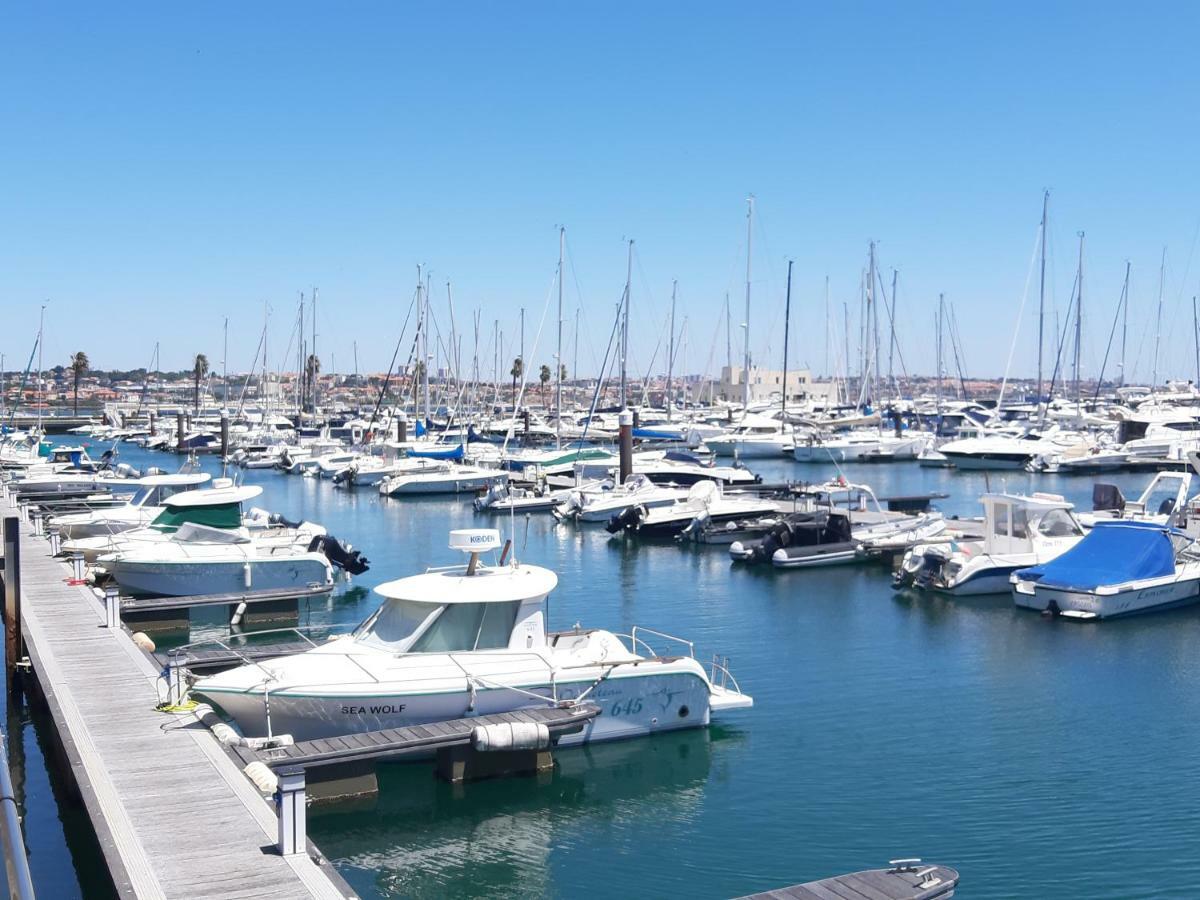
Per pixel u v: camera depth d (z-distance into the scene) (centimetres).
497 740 1709
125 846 1268
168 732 1692
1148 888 1446
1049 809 1700
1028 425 8894
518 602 1917
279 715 1752
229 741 1628
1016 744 1989
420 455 7025
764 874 1507
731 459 8362
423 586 1928
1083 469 7125
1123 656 2580
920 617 3019
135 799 1409
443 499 6203
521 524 5050
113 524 3631
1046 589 2978
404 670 1820
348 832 1631
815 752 1955
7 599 2348
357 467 6844
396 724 1784
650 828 1648
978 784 1802
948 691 2319
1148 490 4000
